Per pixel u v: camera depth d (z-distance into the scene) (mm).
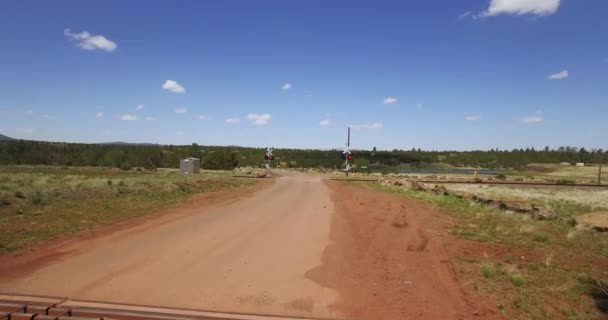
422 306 5465
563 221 13617
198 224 11258
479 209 15719
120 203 14000
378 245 9156
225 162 74625
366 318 5051
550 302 5742
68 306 5102
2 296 5410
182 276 6469
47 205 11945
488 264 7430
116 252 7805
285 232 10492
